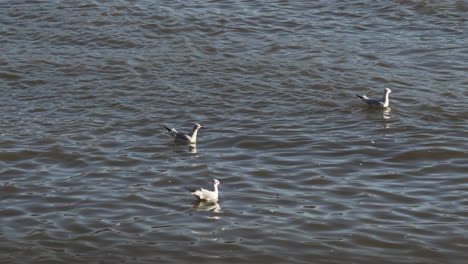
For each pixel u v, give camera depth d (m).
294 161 34.78
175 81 45.12
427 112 40.47
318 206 30.50
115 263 26.33
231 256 26.86
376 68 46.88
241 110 41.16
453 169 33.72
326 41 51.41
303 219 29.41
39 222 29.03
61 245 27.41
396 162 34.53
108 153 35.53
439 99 42.09
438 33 52.62
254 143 36.94
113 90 43.81
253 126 39.00
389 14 56.12
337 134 37.81
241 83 44.78
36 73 46.03
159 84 44.62
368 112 40.69
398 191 31.70
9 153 35.09
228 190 32.00
